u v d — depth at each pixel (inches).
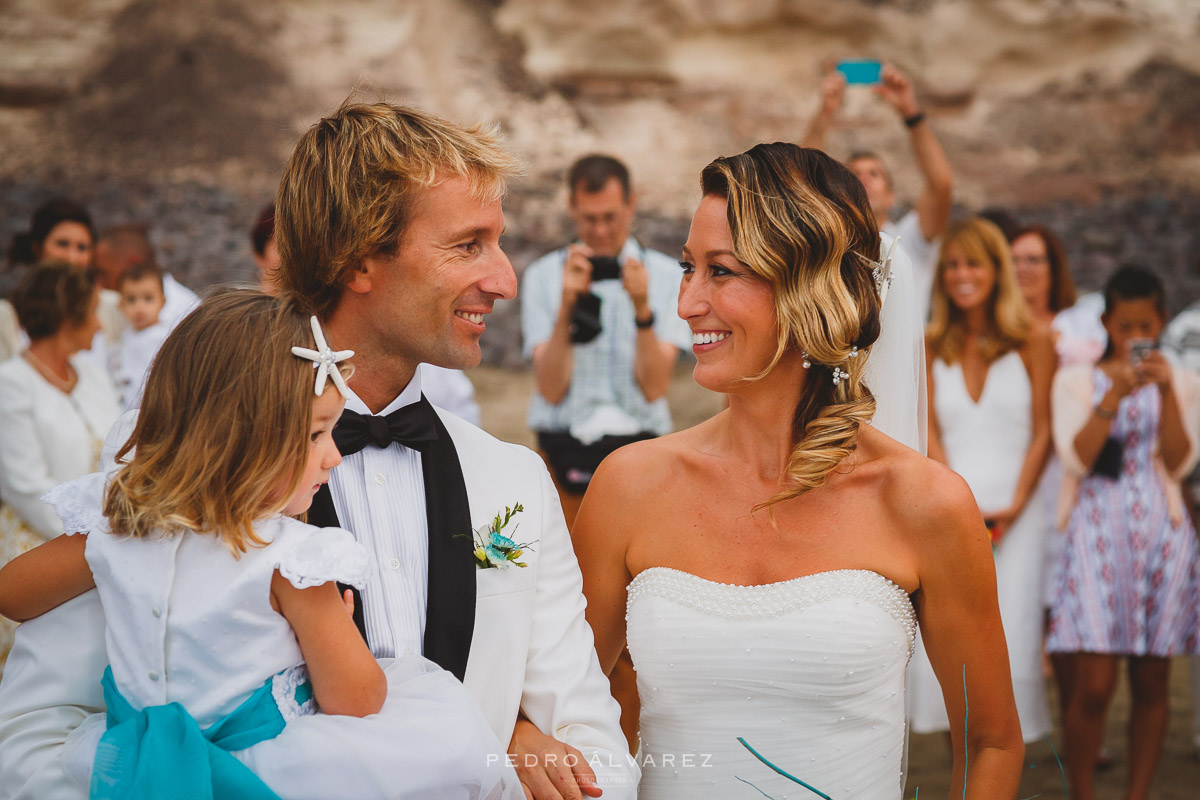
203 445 63.1
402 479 73.4
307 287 71.4
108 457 72.1
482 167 70.8
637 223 489.7
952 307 172.9
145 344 194.1
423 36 513.7
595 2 509.4
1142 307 165.6
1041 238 201.8
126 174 482.9
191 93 493.7
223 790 60.9
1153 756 156.1
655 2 506.3
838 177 79.1
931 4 505.0
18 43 489.7
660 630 78.3
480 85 513.7
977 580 76.6
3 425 149.9
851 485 79.7
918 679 151.4
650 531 82.3
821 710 76.4
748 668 76.2
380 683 65.4
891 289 88.9
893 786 78.2
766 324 76.6
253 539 63.1
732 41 515.2
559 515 79.4
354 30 510.9
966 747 79.7
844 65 190.1
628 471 84.5
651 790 80.3
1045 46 499.8
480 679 71.9
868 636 75.2
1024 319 170.6
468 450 77.0
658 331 170.2
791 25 512.4
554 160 504.1
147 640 63.6
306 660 64.5
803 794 76.4
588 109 513.7
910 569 77.4
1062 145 494.0
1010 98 500.4
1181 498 162.6
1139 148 490.6
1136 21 494.0
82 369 160.4
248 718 62.9
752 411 81.1
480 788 65.1
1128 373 160.1
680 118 512.4
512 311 458.6
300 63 506.0
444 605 71.1
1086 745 158.1
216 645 63.1
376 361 72.5
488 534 74.1
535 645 75.1
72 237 212.2
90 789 62.3
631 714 97.7
